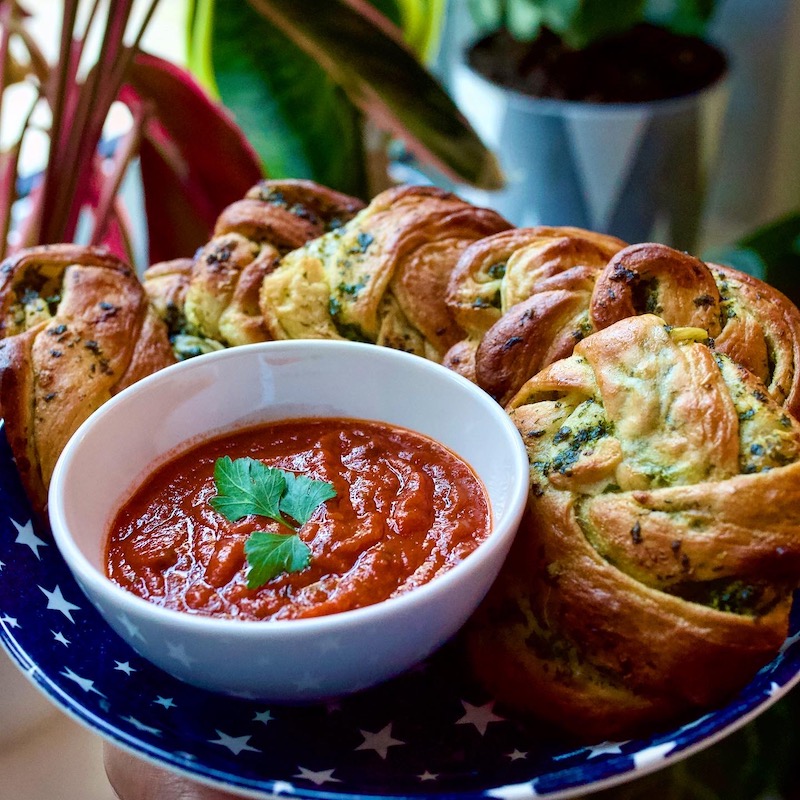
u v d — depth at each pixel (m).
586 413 0.32
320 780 0.29
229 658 0.28
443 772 0.30
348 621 0.28
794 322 0.34
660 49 0.70
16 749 0.38
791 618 0.31
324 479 0.33
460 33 0.85
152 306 0.38
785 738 0.53
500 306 0.36
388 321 0.37
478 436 0.33
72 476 0.32
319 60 0.51
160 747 0.29
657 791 0.50
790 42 0.78
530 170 0.68
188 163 0.57
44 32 0.85
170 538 0.32
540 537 0.31
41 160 0.75
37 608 0.32
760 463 0.29
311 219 0.41
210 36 0.53
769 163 0.85
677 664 0.29
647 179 0.67
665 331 0.31
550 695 0.31
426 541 0.32
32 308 0.37
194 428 0.35
